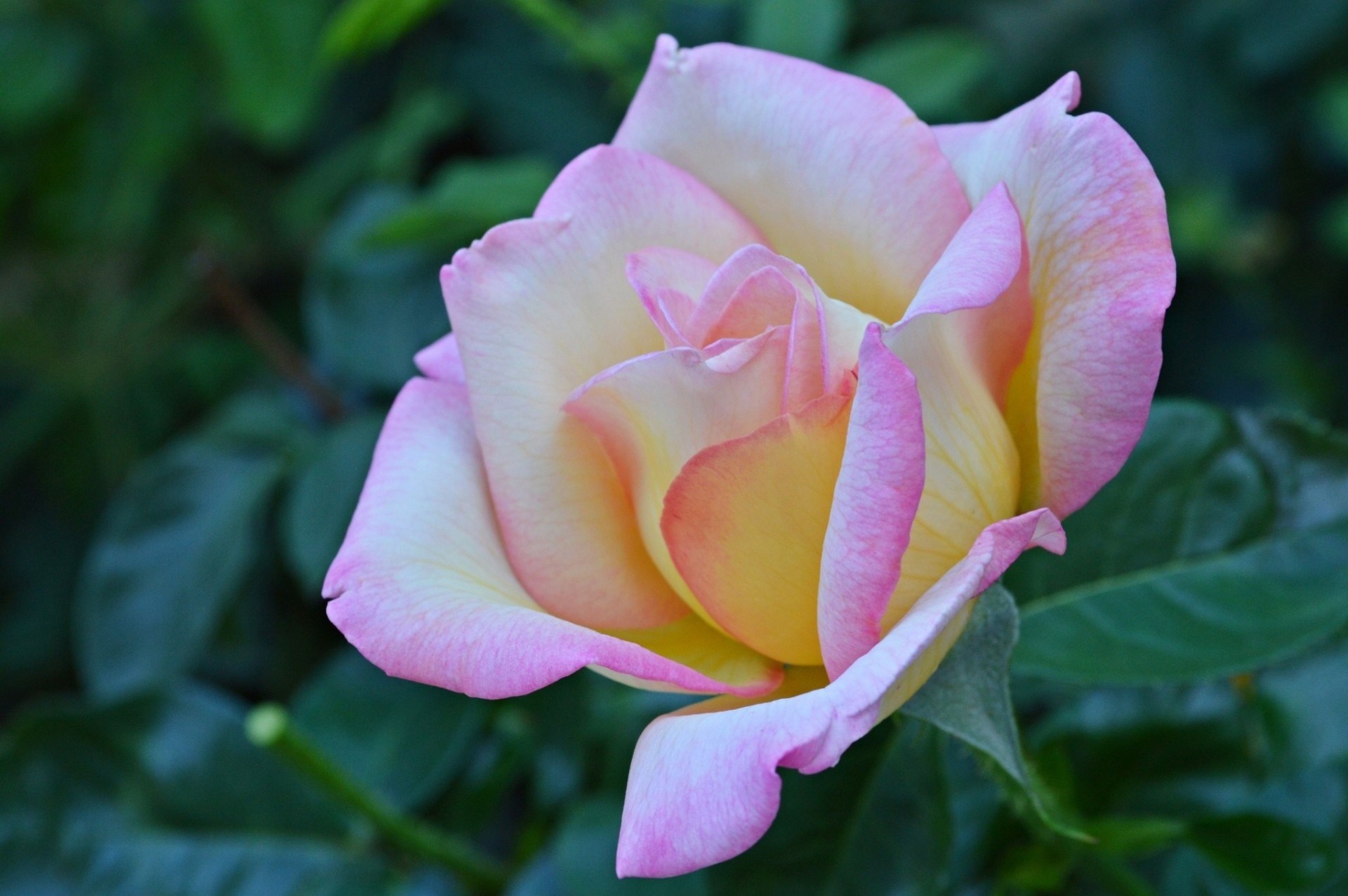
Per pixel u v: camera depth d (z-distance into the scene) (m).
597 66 0.56
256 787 0.53
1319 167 0.89
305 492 0.54
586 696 0.50
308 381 0.58
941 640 0.40
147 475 0.60
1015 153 0.42
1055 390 0.42
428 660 0.41
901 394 0.39
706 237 0.44
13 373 0.93
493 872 0.52
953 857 0.48
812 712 0.39
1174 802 0.49
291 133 0.78
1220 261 0.86
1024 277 0.42
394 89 0.86
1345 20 0.81
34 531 0.95
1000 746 0.40
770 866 0.46
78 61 0.84
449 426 0.44
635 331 0.44
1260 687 0.49
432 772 0.53
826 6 0.53
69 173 0.88
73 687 0.95
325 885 0.52
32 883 0.52
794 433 0.41
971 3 0.81
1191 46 0.85
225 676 0.77
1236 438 0.47
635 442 0.43
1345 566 0.46
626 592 0.44
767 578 0.42
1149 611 0.46
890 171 0.43
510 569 0.43
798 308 0.41
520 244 0.43
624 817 0.40
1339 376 0.90
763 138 0.44
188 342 0.90
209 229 0.90
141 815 0.53
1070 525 0.47
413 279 0.57
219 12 0.74
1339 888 0.47
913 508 0.40
